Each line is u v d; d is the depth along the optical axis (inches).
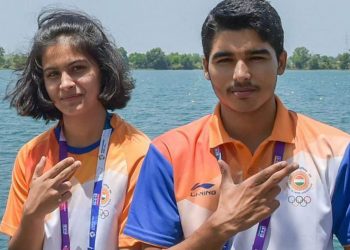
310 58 4667.8
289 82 2864.2
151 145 146.0
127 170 167.8
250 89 133.3
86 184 169.5
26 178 173.8
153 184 142.6
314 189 136.0
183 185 139.9
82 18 173.3
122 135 172.7
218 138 140.2
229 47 132.7
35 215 156.6
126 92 181.8
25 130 748.6
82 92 169.2
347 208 135.4
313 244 134.1
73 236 167.2
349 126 914.1
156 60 4744.1
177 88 2110.0
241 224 126.4
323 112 1109.1
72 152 173.8
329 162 136.8
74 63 168.7
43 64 171.3
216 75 135.2
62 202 157.9
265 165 138.4
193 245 128.9
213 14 135.0
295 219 135.4
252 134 140.6
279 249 135.0
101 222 165.8
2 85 1422.2
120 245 163.0
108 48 175.2
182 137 143.9
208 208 137.9
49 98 177.3
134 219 144.1
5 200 409.4
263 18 131.9
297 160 138.0
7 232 172.9
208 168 139.7
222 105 140.1
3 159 565.3
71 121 172.1
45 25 172.4
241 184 128.2
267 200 126.3
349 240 135.0
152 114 1015.6
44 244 167.6
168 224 139.9
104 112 176.7
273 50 134.6
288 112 143.9
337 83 2751.0
